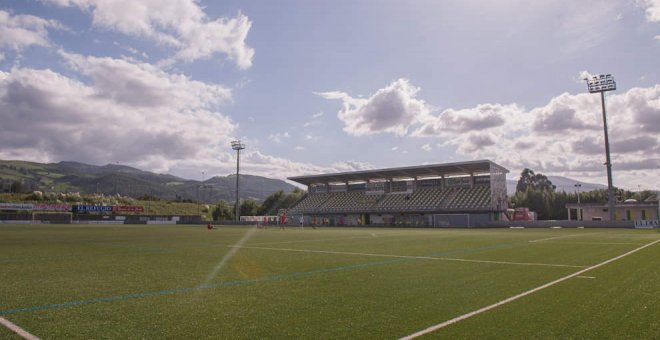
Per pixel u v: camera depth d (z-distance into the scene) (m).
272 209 116.00
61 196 118.62
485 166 69.25
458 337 5.23
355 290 8.45
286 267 12.32
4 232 39.16
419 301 7.36
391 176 80.94
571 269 11.41
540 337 5.23
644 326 5.68
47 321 6.04
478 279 9.79
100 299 7.59
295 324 5.87
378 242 24.20
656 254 15.65
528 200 98.00
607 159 55.41
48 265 12.95
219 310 6.73
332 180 86.25
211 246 21.25
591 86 56.75
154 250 18.70
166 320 6.11
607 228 50.81
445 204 71.62
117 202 126.25
